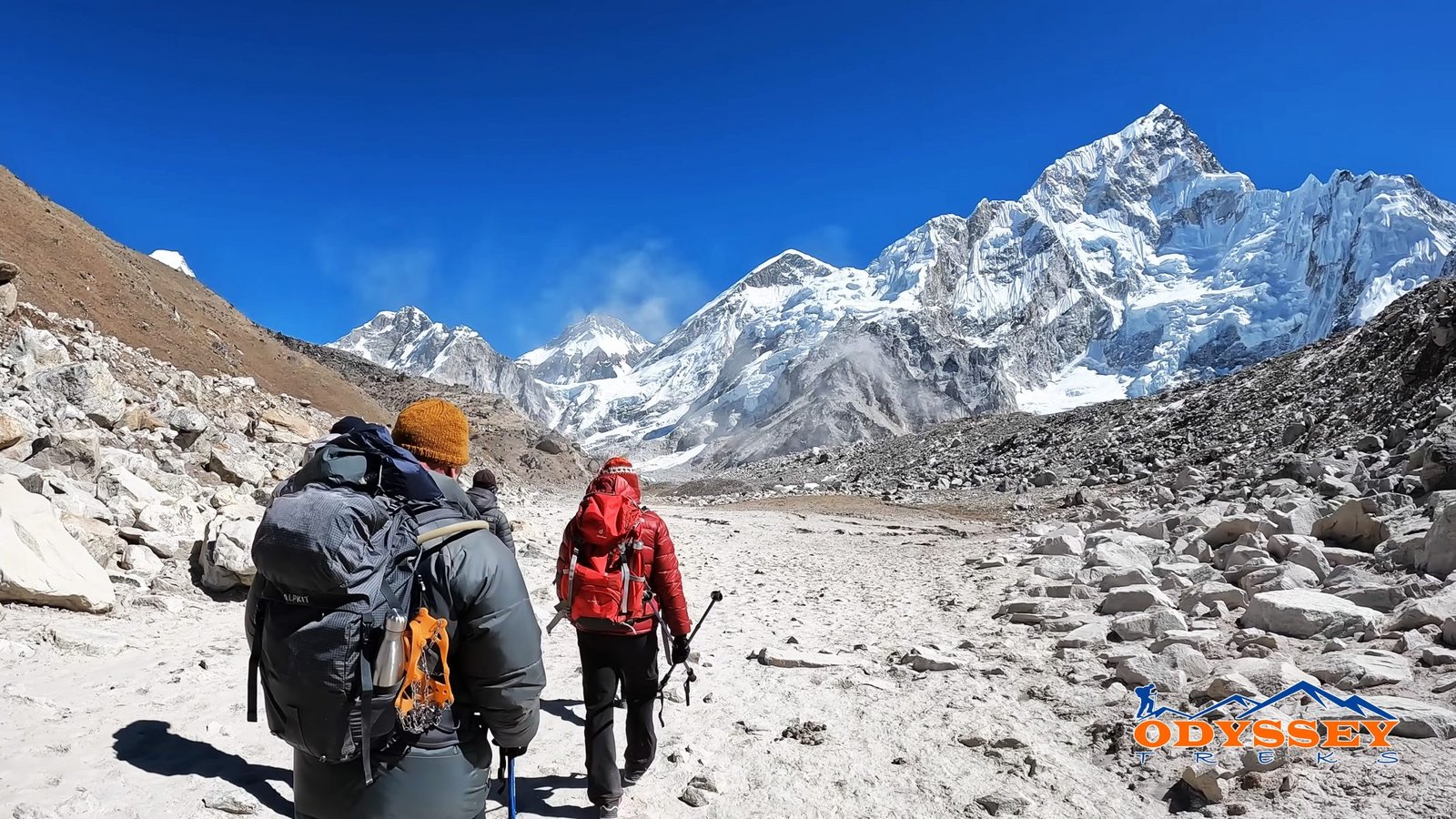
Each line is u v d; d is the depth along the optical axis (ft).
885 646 25.07
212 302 176.14
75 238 115.34
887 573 43.27
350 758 7.25
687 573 43.50
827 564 47.85
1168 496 64.44
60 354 47.70
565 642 25.13
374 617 7.14
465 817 7.85
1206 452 89.30
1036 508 84.43
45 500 24.57
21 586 21.48
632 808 13.66
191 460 42.88
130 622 22.97
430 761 7.58
